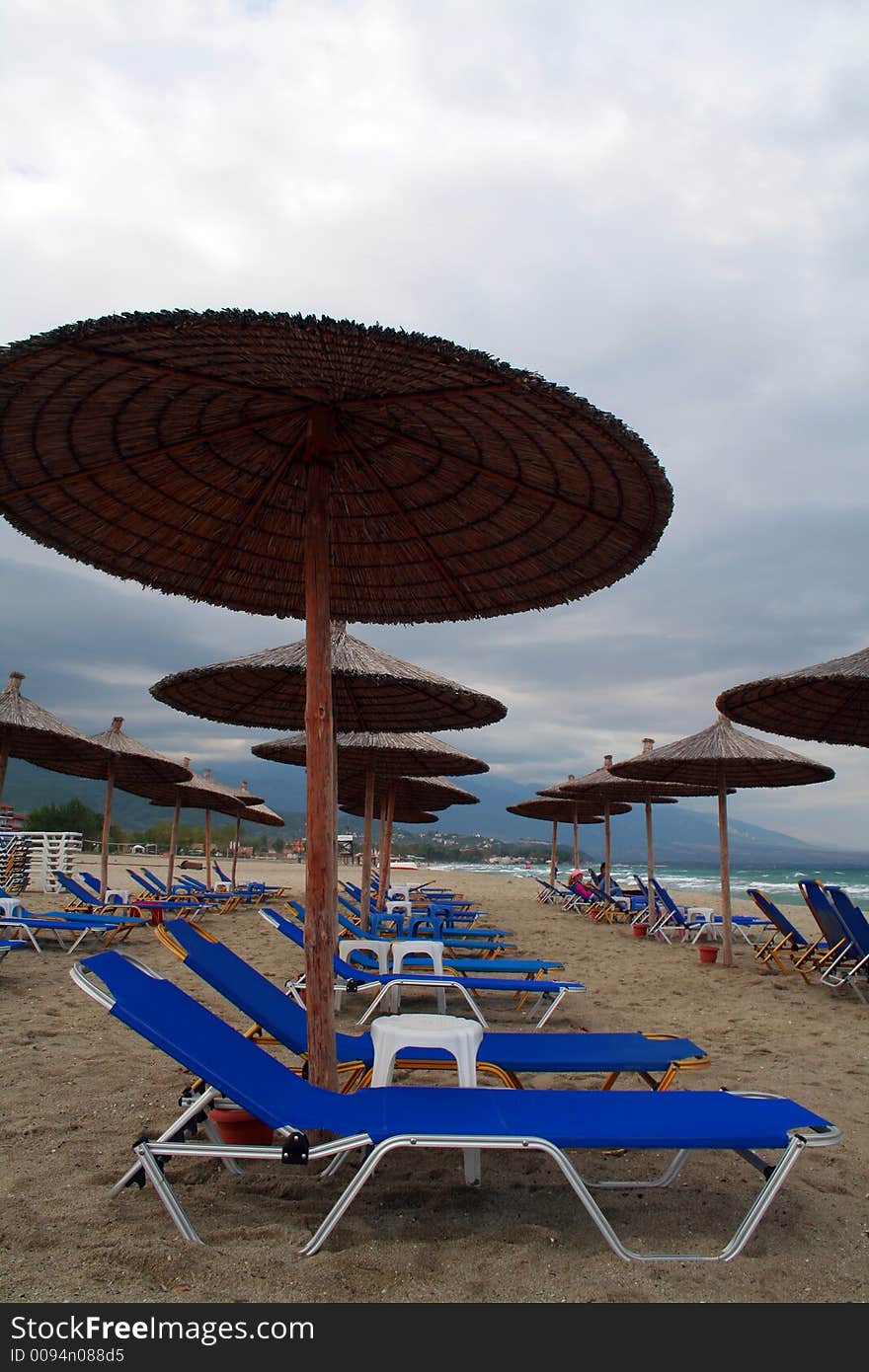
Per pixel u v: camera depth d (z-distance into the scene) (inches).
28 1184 107.3
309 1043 118.0
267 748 366.9
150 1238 93.0
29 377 103.5
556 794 639.8
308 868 120.5
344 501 150.9
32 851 694.5
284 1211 103.2
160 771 483.8
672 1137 92.6
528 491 129.6
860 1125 142.2
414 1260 90.6
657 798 634.2
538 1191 113.0
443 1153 128.1
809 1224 103.4
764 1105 104.9
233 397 117.2
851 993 285.4
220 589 167.0
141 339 92.6
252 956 339.0
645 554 137.3
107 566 156.0
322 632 121.6
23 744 417.4
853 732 319.3
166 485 141.4
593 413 100.3
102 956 108.0
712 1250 95.9
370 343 89.0
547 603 162.7
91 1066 165.8
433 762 404.8
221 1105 116.0
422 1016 127.0
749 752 371.2
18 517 138.4
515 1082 129.0
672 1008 252.1
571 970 329.4
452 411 112.5
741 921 460.1
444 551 157.5
